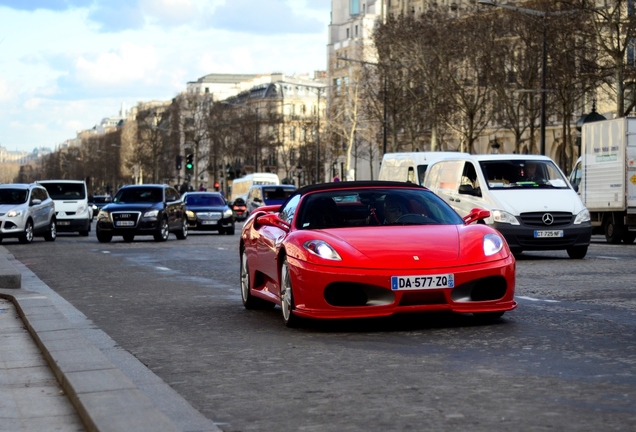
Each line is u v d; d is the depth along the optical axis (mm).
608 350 8688
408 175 36781
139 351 9602
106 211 37156
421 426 5988
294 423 6234
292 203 12094
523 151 93062
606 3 50562
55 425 6543
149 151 192750
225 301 14391
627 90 66125
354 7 141250
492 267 10305
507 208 22172
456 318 11203
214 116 172500
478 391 6980
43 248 32875
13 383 8141
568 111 61375
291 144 165750
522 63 65188
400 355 8750
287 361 8656
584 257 22812
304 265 10422
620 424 5887
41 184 44719
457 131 77875
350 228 11031
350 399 6883
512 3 62688
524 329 10188
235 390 7410
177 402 6957
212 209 45375
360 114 97500
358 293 10219
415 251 10289
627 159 30703
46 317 11781
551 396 6734
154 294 15750
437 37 69438
